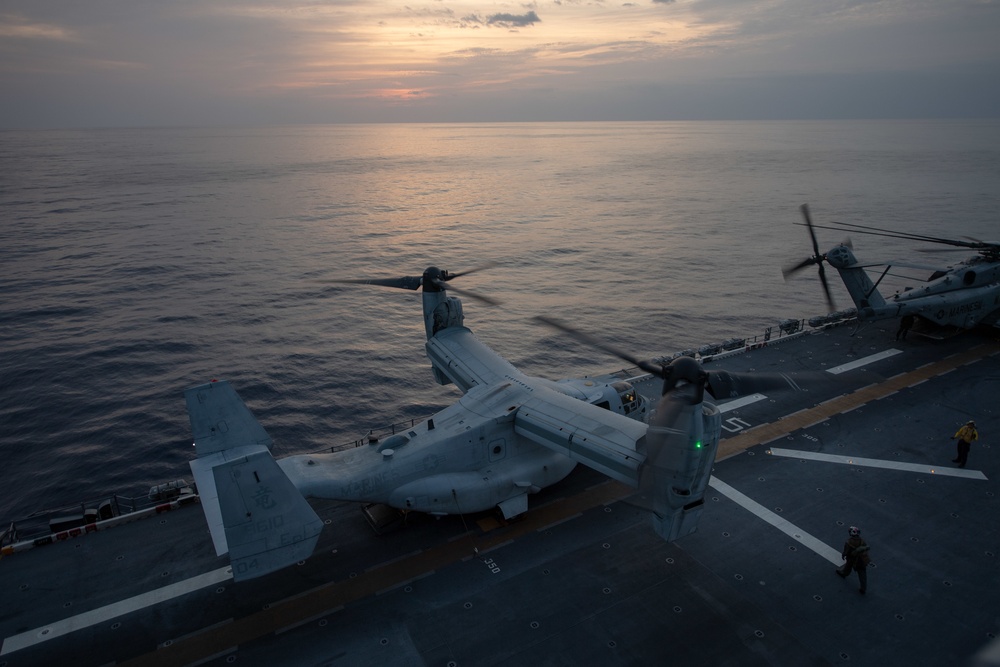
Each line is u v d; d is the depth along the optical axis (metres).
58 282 89.00
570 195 188.75
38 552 24.41
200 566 23.69
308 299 84.69
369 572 23.47
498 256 108.12
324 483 23.28
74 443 47.66
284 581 23.02
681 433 19.78
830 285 88.75
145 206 160.50
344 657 19.53
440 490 25.22
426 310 37.78
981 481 28.41
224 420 23.73
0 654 19.59
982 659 17.16
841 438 32.16
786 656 19.22
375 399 56.41
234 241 118.56
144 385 57.62
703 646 19.67
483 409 28.11
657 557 23.98
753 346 43.47
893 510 26.45
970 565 23.16
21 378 58.44
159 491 28.00
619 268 99.75
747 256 106.00
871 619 20.66
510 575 23.17
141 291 85.88
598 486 29.19
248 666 19.20
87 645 20.02
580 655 19.44
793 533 25.11
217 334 71.12
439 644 19.97
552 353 65.81
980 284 44.09
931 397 36.28
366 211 158.50
